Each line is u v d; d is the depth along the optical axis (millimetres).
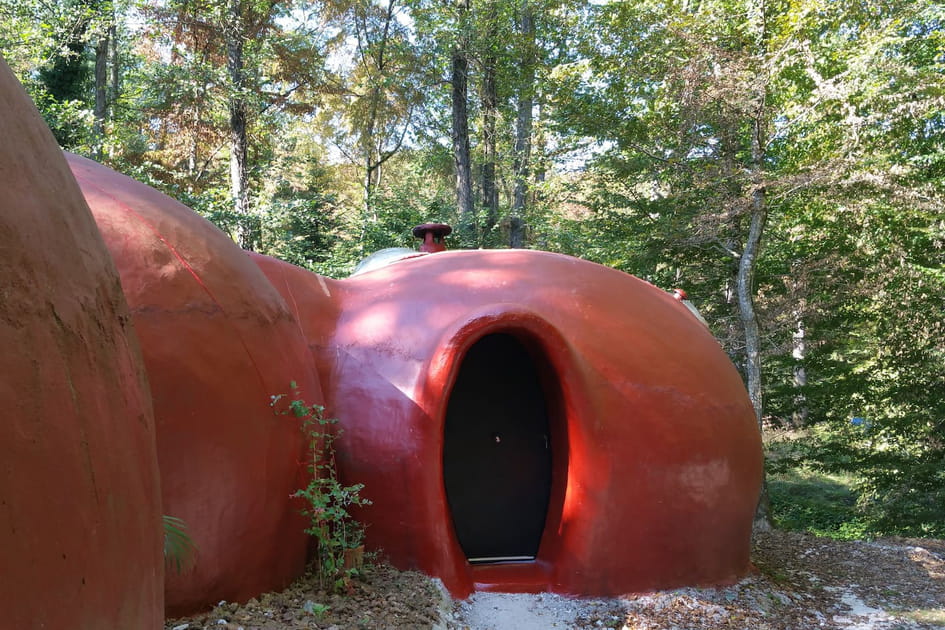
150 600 1944
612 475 5770
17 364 1491
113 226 4246
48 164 1839
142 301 4129
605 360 5945
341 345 5961
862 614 6465
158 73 15852
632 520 5832
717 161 11641
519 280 6219
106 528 1716
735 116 11047
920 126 12695
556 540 5902
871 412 14672
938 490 13867
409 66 20344
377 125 22969
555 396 5934
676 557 6023
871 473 14781
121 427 1867
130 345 2090
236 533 4410
